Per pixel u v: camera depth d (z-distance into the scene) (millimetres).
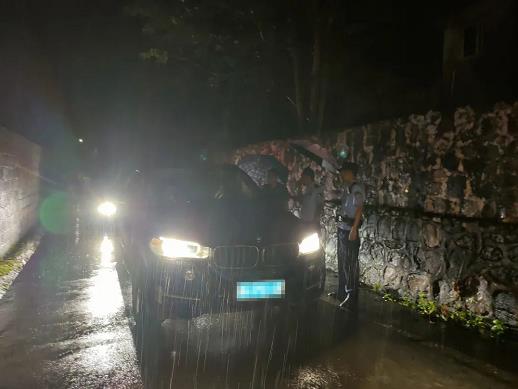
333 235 8172
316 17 10375
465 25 13414
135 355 4508
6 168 8695
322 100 10820
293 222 5621
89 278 7453
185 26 11578
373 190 7551
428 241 6004
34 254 9398
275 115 16656
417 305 6059
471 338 4945
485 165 5590
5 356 4477
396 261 6523
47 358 4426
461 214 5902
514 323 4941
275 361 4387
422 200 6543
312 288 5242
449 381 3973
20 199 10430
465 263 5492
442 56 15000
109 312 5797
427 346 4738
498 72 12617
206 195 6785
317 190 6984
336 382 3957
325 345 4789
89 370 4168
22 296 6465
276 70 13180
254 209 6020
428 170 6445
